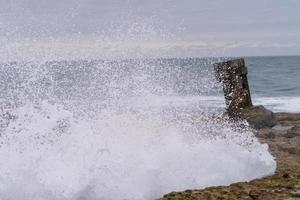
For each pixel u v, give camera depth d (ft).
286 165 21.90
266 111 37.32
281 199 15.33
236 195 16.16
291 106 67.21
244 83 37.86
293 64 354.13
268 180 18.33
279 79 158.20
